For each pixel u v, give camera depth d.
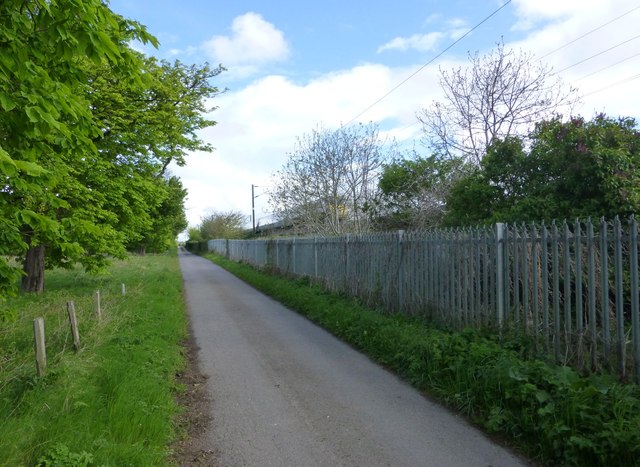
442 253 7.78
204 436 4.68
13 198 5.97
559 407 4.22
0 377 5.36
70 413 4.37
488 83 15.76
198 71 18.08
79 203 12.92
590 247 5.03
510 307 6.26
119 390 5.01
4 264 5.28
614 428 3.71
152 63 15.17
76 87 5.29
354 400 5.61
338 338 9.07
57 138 4.93
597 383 4.43
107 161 13.51
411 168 17.39
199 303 14.68
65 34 4.08
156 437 4.30
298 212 21.06
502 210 8.62
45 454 3.54
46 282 18.34
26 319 9.24
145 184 15.29
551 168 8.13
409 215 16.67
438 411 5.22
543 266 5.59
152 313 10.38
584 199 7.49
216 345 8.74
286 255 18.91
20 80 4.20
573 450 3.78
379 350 7.54
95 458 3.57
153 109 15.55
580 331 5.13
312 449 4.34
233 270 28.33
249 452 4.30
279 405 5.50
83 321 8.69
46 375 5.35
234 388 6.18
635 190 6.91
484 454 4.18
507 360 5.14
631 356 4.68
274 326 10.48
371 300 10.24
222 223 68.19
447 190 14.89
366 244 10.72
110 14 4.35
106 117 13.59
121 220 15.46
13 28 4.12
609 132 7.50
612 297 5.41
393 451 4.27
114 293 13.84
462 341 6.13
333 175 19.25
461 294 7.28
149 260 35.44
